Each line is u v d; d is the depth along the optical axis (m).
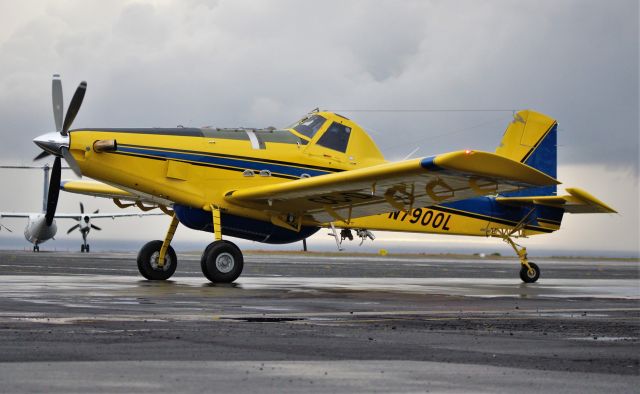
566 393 7.14
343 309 16.38
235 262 25.78
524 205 33.12
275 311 15.58
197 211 27.05
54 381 7.35
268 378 7.68
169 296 19.05
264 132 28.16
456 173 22.00
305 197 26.12
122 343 10.08
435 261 71.81
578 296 22.39
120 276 29.56
